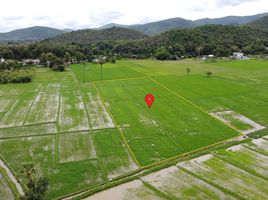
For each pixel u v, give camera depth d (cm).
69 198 2748
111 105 5822
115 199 2714
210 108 5547
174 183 2964
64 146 3903
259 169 3222
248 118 5003
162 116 5088
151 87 7425
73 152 3712
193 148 3825
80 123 4791
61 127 4619
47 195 2777
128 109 5525
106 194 2795
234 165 3319
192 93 6700
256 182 2961
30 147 3881
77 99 6350
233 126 4625
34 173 2908
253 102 5919
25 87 7750
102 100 6219
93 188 2902
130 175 3161
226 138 4162
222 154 3597
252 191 2798
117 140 4078
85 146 3894
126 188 2895
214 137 4191
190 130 4431
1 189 2916
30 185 2620
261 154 3600
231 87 7275
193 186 2903
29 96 6700
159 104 5838
